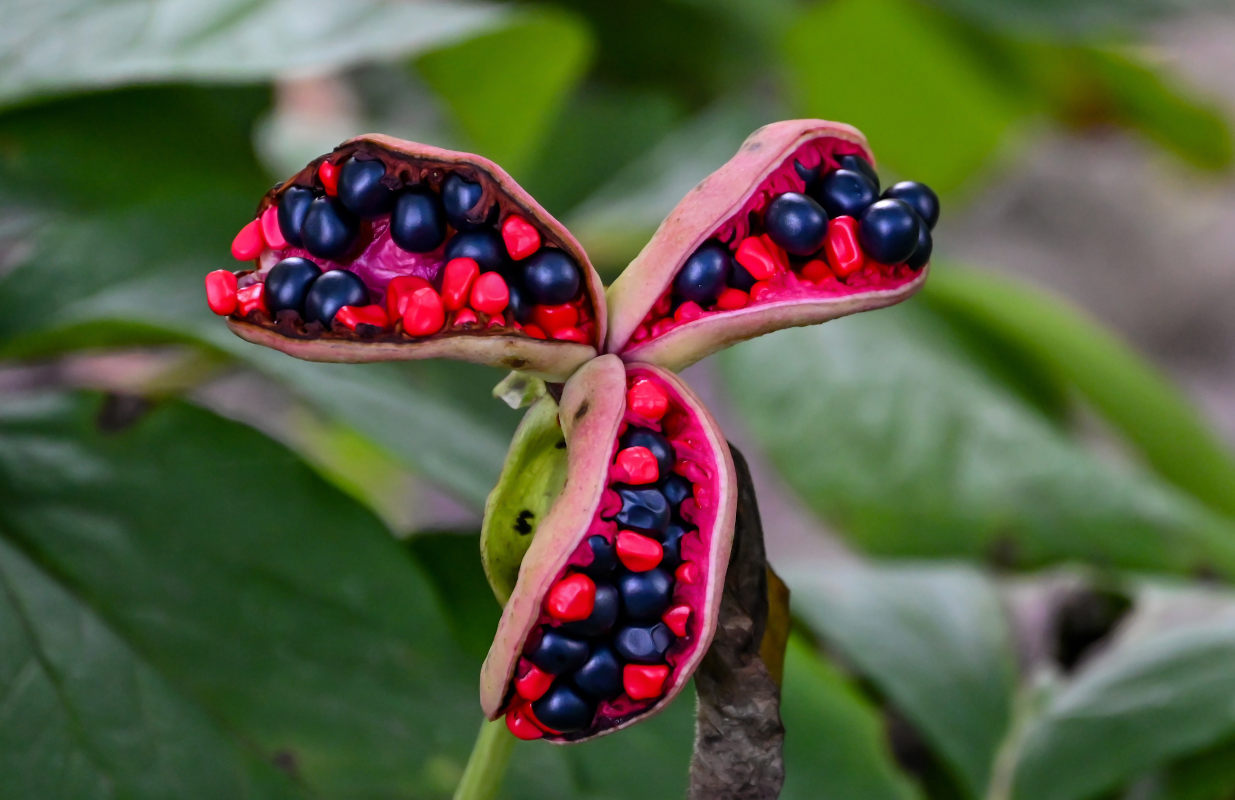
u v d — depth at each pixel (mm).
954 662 582
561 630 420
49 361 548
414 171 422
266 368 522
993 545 706
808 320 435
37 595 497
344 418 521
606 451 421
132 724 489
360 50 540
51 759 482
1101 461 742
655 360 435
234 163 601
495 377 629
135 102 587
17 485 506
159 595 502
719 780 432
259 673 499
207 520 509
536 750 504
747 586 431
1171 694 561
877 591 610
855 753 531
